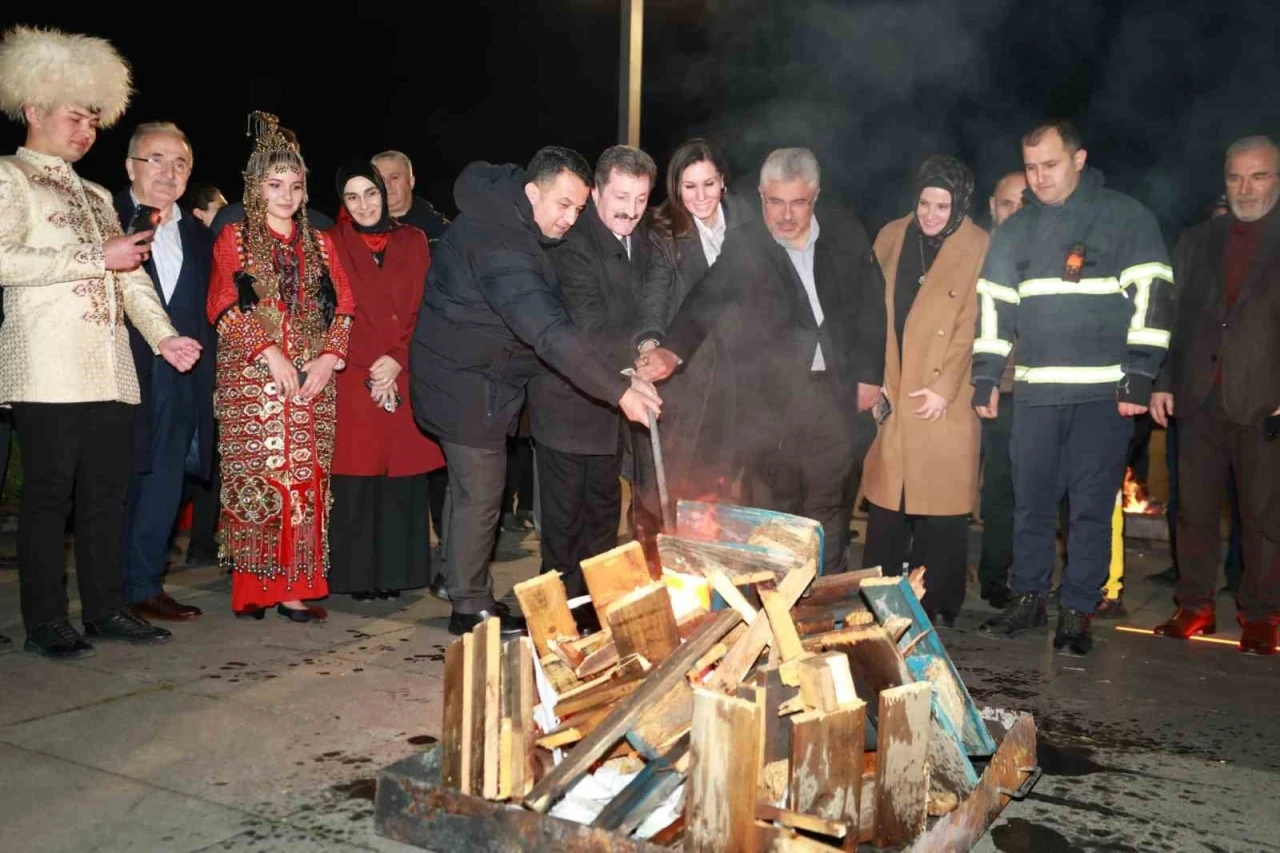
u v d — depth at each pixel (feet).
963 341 15.89
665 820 9.20
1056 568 20.35
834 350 15.06
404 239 16.71
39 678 13.41
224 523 15.56
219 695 13.01
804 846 8.06
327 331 15.58
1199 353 16.20
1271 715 13.44
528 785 9.34
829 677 8.57
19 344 13.84
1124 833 10.28
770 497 15.34
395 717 12.46
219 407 15.39
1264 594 15.81
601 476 15.25
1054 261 15.60
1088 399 15.58
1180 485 16.63
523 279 13.60
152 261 15.80
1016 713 11.74
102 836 9.72
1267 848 10.09
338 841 9.68
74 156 14.17
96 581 14.75
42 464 14.01
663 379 14.34
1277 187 15.55
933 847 8.84
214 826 9.93
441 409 14.92
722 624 9.80
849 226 15.33
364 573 16.84
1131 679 14.64
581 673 9.90
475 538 15.35
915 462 16.06
